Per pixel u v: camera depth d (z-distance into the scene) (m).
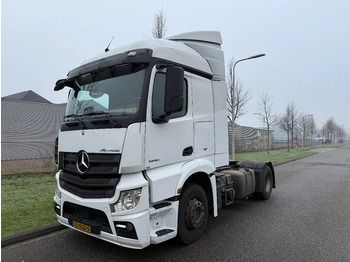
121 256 3.63
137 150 3.04
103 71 3.63
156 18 11.09
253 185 6.25
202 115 4.21
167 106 3.09
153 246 3.92
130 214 2.96
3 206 5.80
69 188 3.53
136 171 3.04
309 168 14.62
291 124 34.06
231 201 5.23
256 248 3.85
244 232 4.51
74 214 3.50
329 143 71.69
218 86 4.71
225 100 4.88
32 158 13.34
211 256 3.60
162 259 3.52
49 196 6.71
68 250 3.86
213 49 4.79
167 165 3.47
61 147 3.80
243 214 5.59
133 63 3.31
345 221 5.08
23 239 4.23
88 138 3.29
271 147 35.25
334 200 6.81
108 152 3.08
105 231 3.10
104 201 3.04
